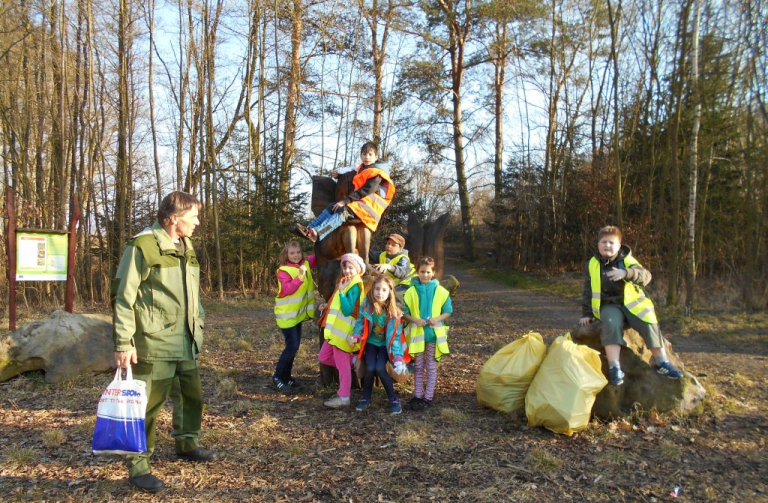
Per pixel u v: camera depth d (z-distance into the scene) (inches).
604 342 182.4
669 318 426.3
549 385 178.5
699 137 573.0
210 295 645.3
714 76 518.0
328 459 159.0
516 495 136.7
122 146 604.4
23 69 528.7
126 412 129.2
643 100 716.0
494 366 201.5
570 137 896.9
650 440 170.9
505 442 170.4
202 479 145.2
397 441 171.3
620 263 184.2
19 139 523.2
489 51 965.8
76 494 136.0
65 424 186.9
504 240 1084.5
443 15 914.7
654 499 135.1
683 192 603.5
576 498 135.6
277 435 178.4
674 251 477.4
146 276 133.1
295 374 265.1
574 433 176.4
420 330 207.8
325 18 683.4
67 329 248.4
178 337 140.3
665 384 186.1
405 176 884.6
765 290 464.8
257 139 693.3
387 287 199.6
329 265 236.7
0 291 515.2
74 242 349.1
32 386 233.1
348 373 210.4
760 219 483.5
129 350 129.6
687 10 457.4
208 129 623.8
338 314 209.3
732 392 227.1
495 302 627.2
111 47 585.9
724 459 158.1
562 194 900.0
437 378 255.3
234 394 226.1
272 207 675.4
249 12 651.5
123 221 594.6
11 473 146.9
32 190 526.9
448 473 149.1
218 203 689.6
